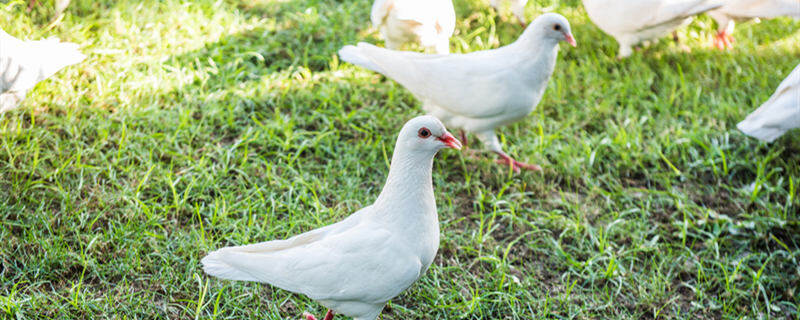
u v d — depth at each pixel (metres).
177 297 1.20
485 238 1.34
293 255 1.05
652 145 1.58
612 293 1.29
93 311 1.15
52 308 1.14
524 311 1.24
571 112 1.67
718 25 1.92
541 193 1.48
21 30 1.65
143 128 1.49
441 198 1.44
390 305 1.22
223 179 1.41
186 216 1.34
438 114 1.48
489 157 1.56
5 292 1.16
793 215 1.44
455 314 1.21
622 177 1.54
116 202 1.32
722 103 1.69
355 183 1.44
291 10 1.95
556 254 1.34
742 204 1.48
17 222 1.25
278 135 1.54
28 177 1.35
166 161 1.44
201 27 1.79
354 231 1.06
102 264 1.22
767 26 2.08
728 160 1.57
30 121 1.46
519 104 1.42
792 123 1.41
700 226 1.42
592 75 1.79
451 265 1.30
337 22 1.92
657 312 1.25
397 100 1.66
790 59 1.92
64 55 1.36
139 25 1.75
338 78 1.70
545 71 1.43
